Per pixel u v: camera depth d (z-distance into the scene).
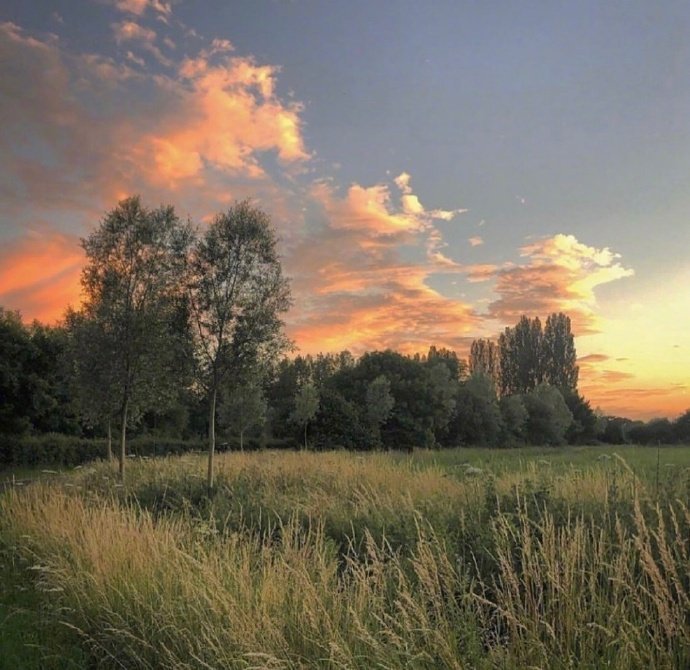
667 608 3.41
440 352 92.69
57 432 39.91
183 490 12.64
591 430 90.75
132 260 20.20
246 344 15.93
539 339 99.31
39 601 6.46
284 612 4.41
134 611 5.13
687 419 55.94
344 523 8.33
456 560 5.40
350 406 50.66
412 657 3.48
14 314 36.66
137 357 19.56
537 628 3.68
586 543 4.64
